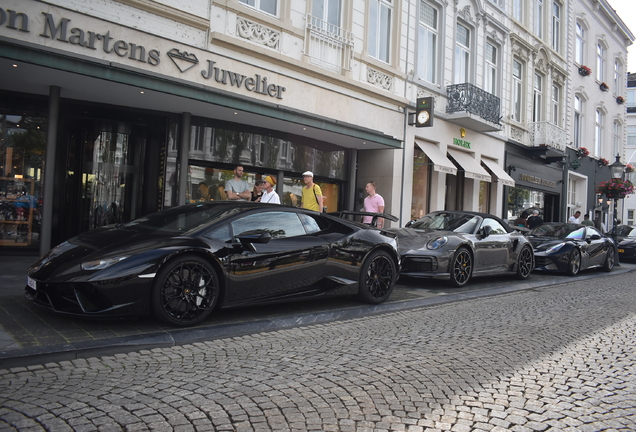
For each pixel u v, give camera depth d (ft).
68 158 29.43
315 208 27.96
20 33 21.95
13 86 25.18
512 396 10.50
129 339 13.03
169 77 24.99
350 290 18.97
